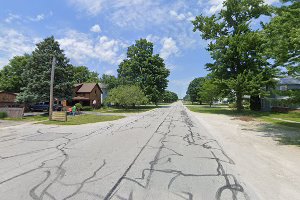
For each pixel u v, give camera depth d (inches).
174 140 465.1
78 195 195.0
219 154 351.6
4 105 1311.5
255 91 1221.7
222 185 223.3
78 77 2972.4
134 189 209.6
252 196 199.3
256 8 1408.7
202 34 1521.9
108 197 191.9
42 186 214.1
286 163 305.4
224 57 1366.9
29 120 890.1
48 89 1173.1
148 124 764.6
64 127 685.3
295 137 522.9
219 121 904.3
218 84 1411.2
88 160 304.7
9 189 206.7
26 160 303.6
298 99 493.0
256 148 402.0
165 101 5625.0
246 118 998.4
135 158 317.4
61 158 314.5
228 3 1432.1
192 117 1089.4
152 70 2464.3
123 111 1609.3
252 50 1323.8
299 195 202.7
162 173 255.6
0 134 543.2
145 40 2470.5
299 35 409.4
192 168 276.7
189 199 191.3
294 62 490.0
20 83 1777.8
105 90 2536.9
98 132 575.2
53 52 1209.4
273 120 919.7
